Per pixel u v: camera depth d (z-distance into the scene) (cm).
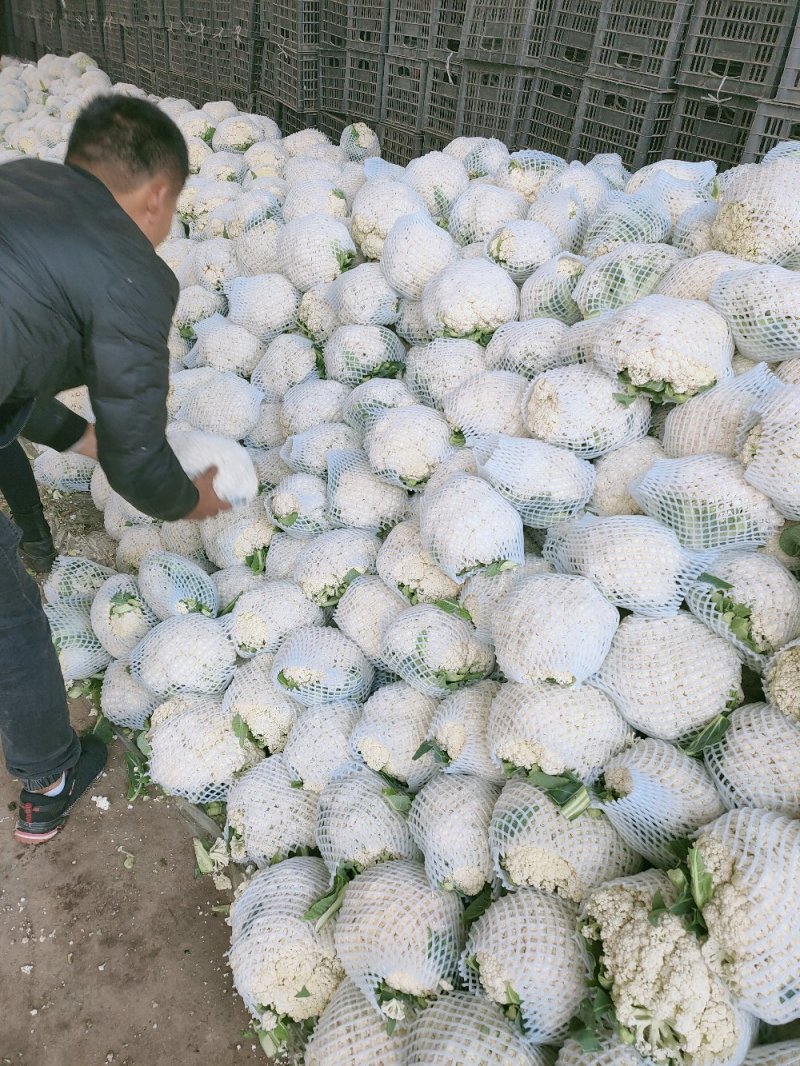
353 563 150
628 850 107
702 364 125
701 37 183
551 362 148
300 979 112
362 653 145
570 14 210
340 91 301
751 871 85
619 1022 87
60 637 165
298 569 154
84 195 93
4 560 119
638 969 87
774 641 108
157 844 145
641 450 135
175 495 110
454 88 251
